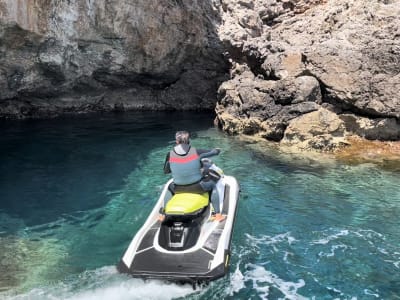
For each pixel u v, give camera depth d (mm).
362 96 12297
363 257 6664
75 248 6984
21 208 8492
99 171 10500
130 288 5629
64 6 12898
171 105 18250
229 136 13367
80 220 7957
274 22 16797
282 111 12711
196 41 16531
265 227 7621
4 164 11039
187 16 16062
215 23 16625
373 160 10906
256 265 6418
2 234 7449
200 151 6906
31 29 12172
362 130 12391
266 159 11078
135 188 9414
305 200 8727
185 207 6211
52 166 10859
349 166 10555
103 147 12438
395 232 7457
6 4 11305
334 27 14859
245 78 15273
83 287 5758
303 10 16594
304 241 7141
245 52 15695
